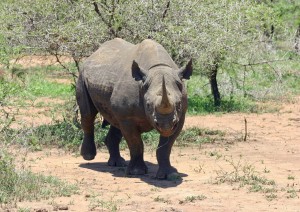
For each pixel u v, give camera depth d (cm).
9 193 1848
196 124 3384
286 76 4966
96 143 2722
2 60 2561
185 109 2058
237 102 4131
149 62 2058
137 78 2003
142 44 2131
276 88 4512
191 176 2150
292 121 3578
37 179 1994
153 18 2767
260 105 4141
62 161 2411
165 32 2741
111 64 2203
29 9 2778
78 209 1730
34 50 2828
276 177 2153
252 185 2014
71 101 3319
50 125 2981
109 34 2780
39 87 4531
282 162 2436
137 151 2156
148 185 2014
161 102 1830
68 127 2838
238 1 3061
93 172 2225
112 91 2145
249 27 3164
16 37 2794
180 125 2067
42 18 2791
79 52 2811
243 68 4281
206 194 1898
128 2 2750
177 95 1955
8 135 2269
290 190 1941
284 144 2870
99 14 2777
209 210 1719
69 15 2777
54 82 4800
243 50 3425
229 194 1903
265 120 3597
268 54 4597
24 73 3347
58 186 1962
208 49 2830
